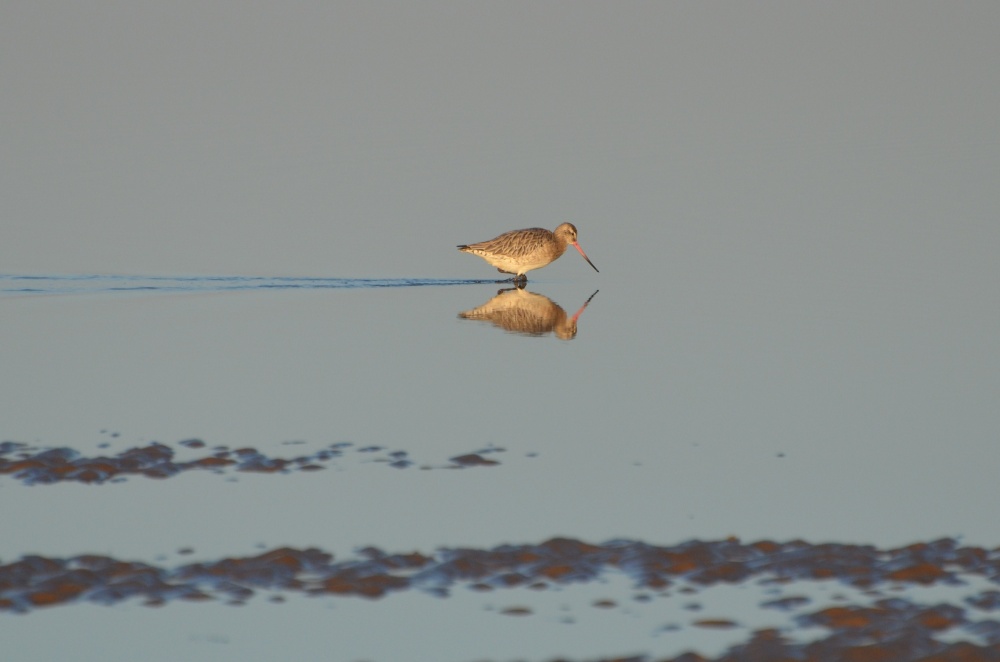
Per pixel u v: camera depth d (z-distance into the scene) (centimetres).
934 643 1234
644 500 1703
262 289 3102
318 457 1861
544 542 1518
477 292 3158
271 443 1916
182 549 1506
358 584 1409
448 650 1278
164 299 2959
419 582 1421
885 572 1428
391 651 1279
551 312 2895
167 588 1394
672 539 1555
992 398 2169
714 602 1370
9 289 3022
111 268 3256
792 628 1300
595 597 1388
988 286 3036
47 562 1439
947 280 3105
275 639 1299
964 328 2648
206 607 1360
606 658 1254
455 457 1877
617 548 1506
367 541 1541
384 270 3353
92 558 1459
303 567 1453
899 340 2567
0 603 1354
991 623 1282
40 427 1966
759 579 1427
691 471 1827
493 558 1476
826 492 1736
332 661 1262
